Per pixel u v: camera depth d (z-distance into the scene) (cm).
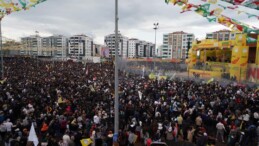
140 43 16900
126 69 4662
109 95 1920
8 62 5638
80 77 3247
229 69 3158
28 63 5728
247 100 1725
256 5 740
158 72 3666
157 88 2266
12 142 980
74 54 15938
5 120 1279
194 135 1281
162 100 1753
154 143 994
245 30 1013
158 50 16600
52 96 1880
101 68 5166
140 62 4531
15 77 3036
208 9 1010
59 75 3441
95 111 1430
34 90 2059
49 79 2878
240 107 1581
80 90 2100
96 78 3170
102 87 2320
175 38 13038
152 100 1800
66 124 1246
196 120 1377
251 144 1249
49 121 1320
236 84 2647
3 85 2269
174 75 3372
